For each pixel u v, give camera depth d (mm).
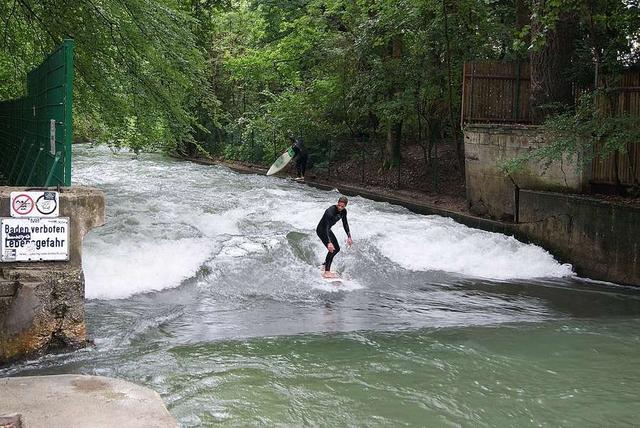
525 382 6449
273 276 11242
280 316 9125
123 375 6406
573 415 5680
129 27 13227
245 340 7805
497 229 14383
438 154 22547
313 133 25141
